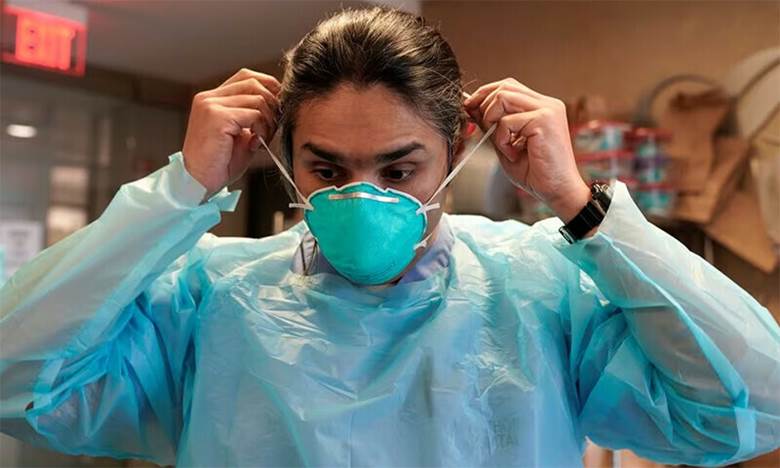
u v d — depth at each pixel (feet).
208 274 3.08
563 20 6.54
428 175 2.62
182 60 9.05
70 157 9.37
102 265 2.53
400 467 2.58
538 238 3.08
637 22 6.19
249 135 2.80
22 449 8.00
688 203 5.62
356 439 2.58
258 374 2.72
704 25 5.89
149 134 9.81
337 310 2.82
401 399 2.66
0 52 8.46
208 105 2.70
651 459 2.99
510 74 6.75
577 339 2.88
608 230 2.59
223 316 2.88
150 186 2.61
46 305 2.51
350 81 2.44
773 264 5.42
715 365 2.51
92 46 8.57
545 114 2.68
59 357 2.55
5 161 8.94
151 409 2.95
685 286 2.55
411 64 2.47
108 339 2.68
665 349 2.59
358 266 2.60
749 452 2.64
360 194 2.50
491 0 6.85
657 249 2.58
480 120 2.84
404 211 2.58
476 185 5.18
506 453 2.60
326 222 2.58
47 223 9.24
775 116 5.50
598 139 5.60
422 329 2.79
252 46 8.56
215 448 2.67
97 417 2.77
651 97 6.07
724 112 5.69
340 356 2.73
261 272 3.01
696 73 5.91
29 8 7.75
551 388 2.73
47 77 8.96
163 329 2.95
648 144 5.62
